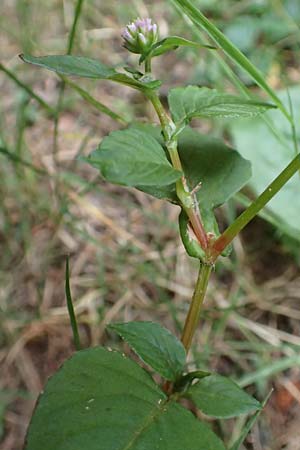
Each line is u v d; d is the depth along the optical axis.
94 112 0.42
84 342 0.34
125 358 0.23
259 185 0.36
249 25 0.46
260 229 0.37
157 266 0.36
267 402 0.32
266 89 0.29
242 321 0.34
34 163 0.39
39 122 0.41
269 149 0.37
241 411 0.23
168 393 0.24
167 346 0.24
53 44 0.45
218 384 0.23
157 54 0.24
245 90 0.32
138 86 0.23
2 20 0.46
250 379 0.31
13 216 0.37
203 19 0.28
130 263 0.36
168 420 0.22
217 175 0.26
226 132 0.40
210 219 0.25
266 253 0.36
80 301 0.35
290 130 0.37
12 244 0.36
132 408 0.22
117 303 0.35
